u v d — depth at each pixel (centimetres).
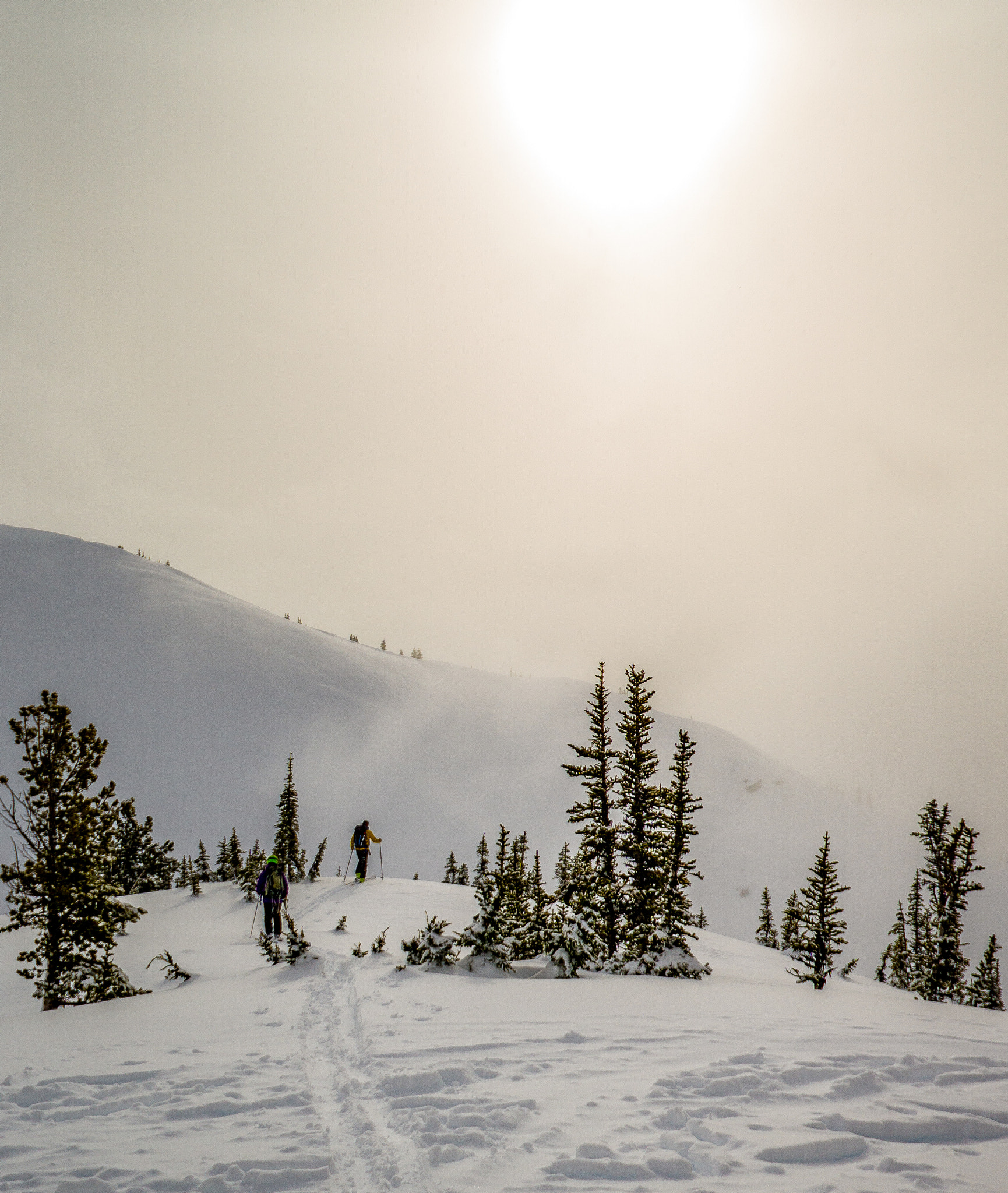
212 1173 542
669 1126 630
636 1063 834
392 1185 508
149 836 5900
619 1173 523
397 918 2805
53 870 1662
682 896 2667
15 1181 536
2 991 1925
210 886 4591
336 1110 698
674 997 1409
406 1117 645
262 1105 712
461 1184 503
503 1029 1027
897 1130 624
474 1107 672
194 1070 841
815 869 3059
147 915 3412
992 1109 683
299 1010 1231
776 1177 518
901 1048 928
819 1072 795
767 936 7750
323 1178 534
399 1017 1123
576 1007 1245
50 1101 739
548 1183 507
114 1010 1323
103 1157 579
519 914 2139
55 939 1661
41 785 1725
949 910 4094
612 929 2511
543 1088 738
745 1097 706
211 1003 1350
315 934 2386
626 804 2684
